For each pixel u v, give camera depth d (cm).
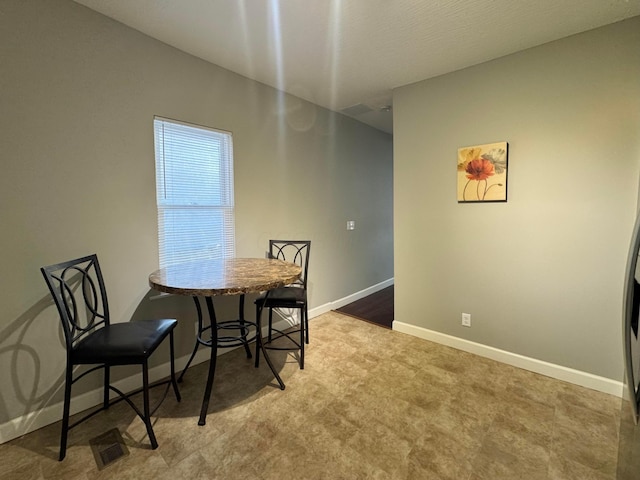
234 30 209
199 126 247
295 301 244
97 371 200
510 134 239
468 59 246
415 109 291
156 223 227
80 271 180
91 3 183
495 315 257
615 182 202
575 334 222
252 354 272
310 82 292
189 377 234
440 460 155
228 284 174
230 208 276
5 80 162
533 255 235
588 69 206
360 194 430
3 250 165
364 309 395
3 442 168
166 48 226
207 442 168
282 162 317
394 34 211
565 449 161
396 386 220
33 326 176
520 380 227
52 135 178
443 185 278
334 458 157
